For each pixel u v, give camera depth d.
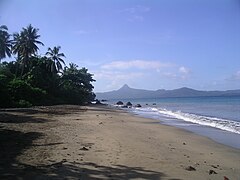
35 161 10.22
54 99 69.94
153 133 20.83
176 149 14.33
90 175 8.76
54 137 15.98
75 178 8.41
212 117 37.44
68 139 15.40
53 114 36.25
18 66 72.19
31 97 58.06
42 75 72.19
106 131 20.11
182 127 25.88
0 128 19.12
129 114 44.66
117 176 8.77
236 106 66.06
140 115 42.53
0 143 13.62
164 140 17.47
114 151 12.48
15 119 26.55
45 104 62.53
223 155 13.52
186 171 9.77
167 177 8.91
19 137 15.60
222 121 31.31
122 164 10.25
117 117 36.19
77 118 31.47
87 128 21.44
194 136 20.08
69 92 80.12
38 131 18.44
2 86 48.31
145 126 25.97
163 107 74.75
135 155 11.87
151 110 59.25
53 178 8.35
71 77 93.06
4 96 47.81
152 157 11.70
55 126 22.08
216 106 69.00
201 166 10.73
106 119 31.67
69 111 44.38
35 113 36.22
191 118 36.12
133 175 8.93
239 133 21.80
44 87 69.69
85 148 12.71
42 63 74.38
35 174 8.68
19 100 52.97
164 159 11.47
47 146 13.14
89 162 10.33
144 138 17.67
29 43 66.81
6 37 65.81
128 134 19.19
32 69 70.38
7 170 9.05
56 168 9.38
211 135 20.69
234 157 13.08
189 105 82.88
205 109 57.81
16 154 11.27
